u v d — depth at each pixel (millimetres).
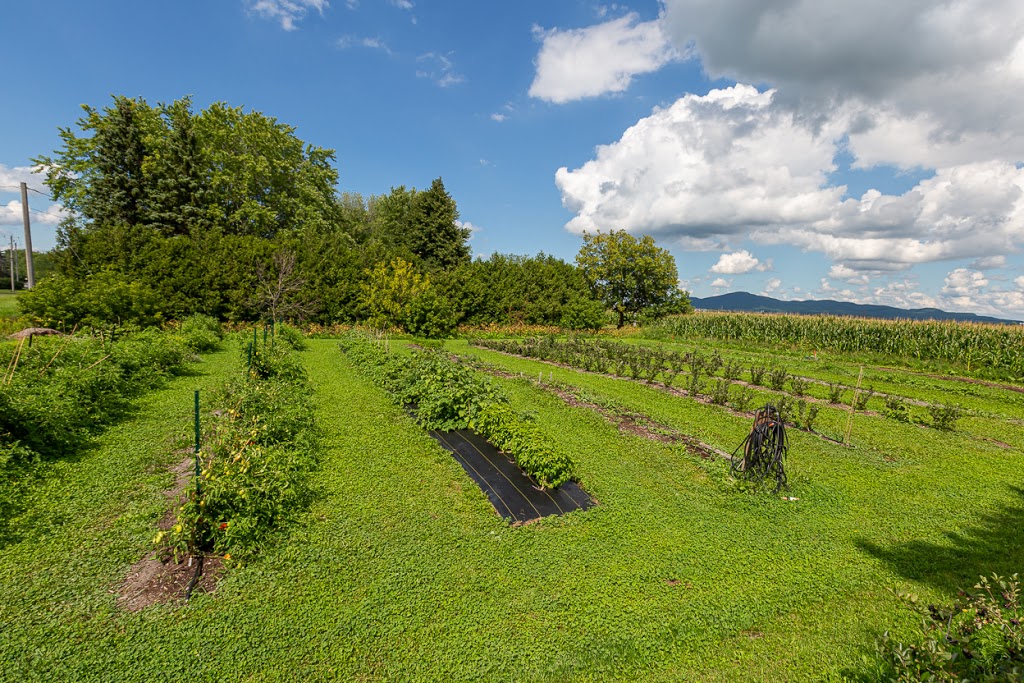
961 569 4898
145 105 25250
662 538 5250
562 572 4539
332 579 4215
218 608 3777
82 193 24203
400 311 23188
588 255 39656
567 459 6465
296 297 21812
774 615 4113
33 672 3105
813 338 25016
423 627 3727
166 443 6945
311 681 3189
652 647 3666
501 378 13555
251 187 29188
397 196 47844
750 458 6703
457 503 5805
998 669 2633
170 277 19438
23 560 4168
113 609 3693
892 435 9438
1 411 5789
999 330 19500
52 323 14211
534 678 3330
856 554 5125
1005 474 7555
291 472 5578
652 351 18969
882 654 3145
